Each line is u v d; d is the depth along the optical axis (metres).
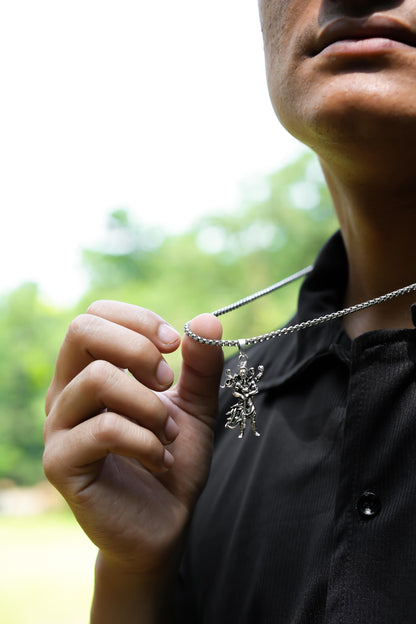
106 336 0.50
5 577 4.75
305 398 0.53
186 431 0.54
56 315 13.42
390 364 0.47
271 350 0.59
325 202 8.77
